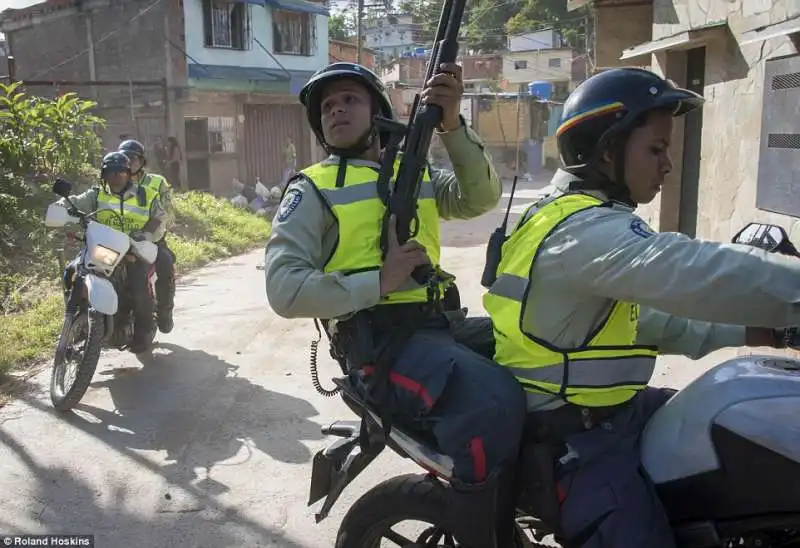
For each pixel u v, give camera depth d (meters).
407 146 2.08
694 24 6.71
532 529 2.28
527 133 29.33
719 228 6.21
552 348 1.80
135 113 17.41
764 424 1.65
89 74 18.30
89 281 4.59
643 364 1.85
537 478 1.83
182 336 6.18
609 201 1.81
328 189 2.08
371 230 2.06
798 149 4.66
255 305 7.29
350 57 27.72
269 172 19.98
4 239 8.57
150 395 4.79
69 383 4.67
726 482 1.71
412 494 2.15
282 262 1.99
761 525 1.70
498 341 1.94
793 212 4.73
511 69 37.66
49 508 3.38
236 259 10.39
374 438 2.12
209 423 4.32
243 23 18.39
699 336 2.12
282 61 19.67
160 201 5.55
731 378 1.77
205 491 3.53
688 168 7.52
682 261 1.57
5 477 3.67
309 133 20.91
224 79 17.69
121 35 17.69
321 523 3.26
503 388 1.82
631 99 1.82
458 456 1.84
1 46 22.47
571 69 36.00
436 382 1.86
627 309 1.82
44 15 18.80
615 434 1.86
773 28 4.92
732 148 5.93
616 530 1.74
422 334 2.02
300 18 20.11
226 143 18.56
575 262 1.71
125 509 3.38
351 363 2.09
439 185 2.47
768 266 1.54
